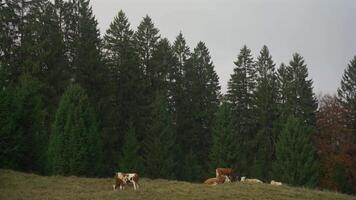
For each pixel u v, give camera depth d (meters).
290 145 54.94
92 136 39.31
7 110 35.56
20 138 36.22
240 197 25.58
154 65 65.44
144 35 65.94
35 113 38.72
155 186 28.02
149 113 60.16
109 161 54.78
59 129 39.06
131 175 27.09
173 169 57.50
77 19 57.94
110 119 55.53
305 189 30.22
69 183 29.06
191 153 60.16
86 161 38.38
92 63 56.19
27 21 54.44
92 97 55.38
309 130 59.94
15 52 53.38
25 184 27.81
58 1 57.59
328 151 60.50
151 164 54.81
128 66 61.28
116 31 62.16
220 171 31.84
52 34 55.25
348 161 58.50
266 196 26.31
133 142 53.31
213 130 56.50
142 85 61.81
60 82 53.47
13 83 50.72
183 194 25.48
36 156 38.12
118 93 60.56
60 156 38.12
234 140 55.75
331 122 62.69
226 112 56.50
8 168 35.53
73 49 56.97
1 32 53.09
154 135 55.91
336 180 57.62
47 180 29.48
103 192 25.94
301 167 54.19
